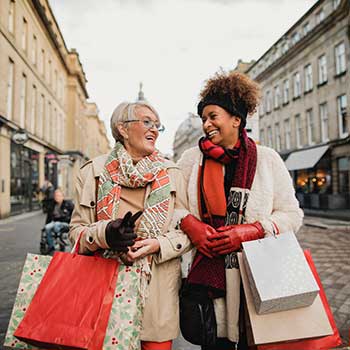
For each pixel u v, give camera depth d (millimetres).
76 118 36812
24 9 20188
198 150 1845
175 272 1629
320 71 23656
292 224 1593
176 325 1569
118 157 1611
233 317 1555
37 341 1305
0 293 4469
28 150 21047
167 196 1589
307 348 1438
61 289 1378
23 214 19344
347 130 20609
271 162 1683
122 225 1340
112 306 1372
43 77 25484
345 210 19641
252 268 1385
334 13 21281
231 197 1643
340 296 4266
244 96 1677
